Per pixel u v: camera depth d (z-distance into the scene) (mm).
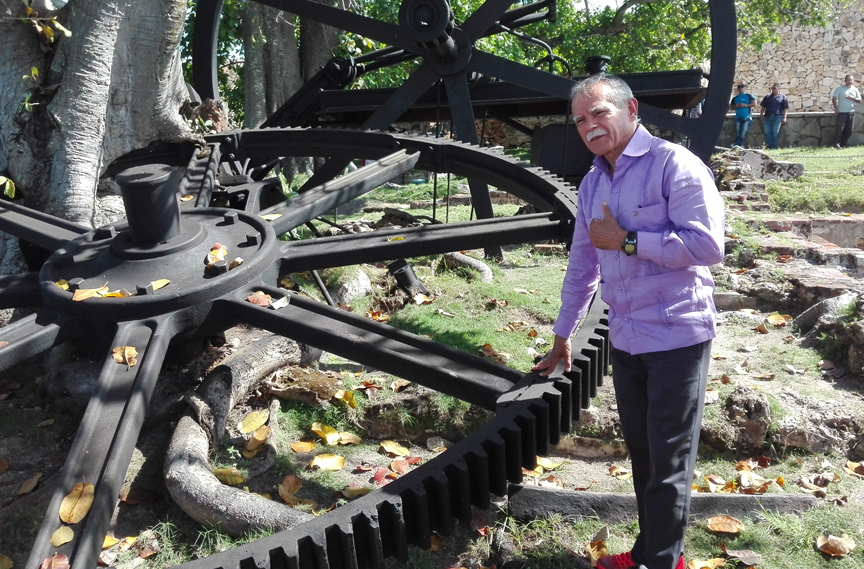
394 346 2979
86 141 4848
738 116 19000
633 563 2598
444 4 6328
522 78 6688
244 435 3619
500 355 4496
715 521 2936
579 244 2699
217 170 5523
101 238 3867
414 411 3850
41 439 3631
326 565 2189
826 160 14359
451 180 12750
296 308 3275
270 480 3369
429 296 5891
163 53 5074
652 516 2391
